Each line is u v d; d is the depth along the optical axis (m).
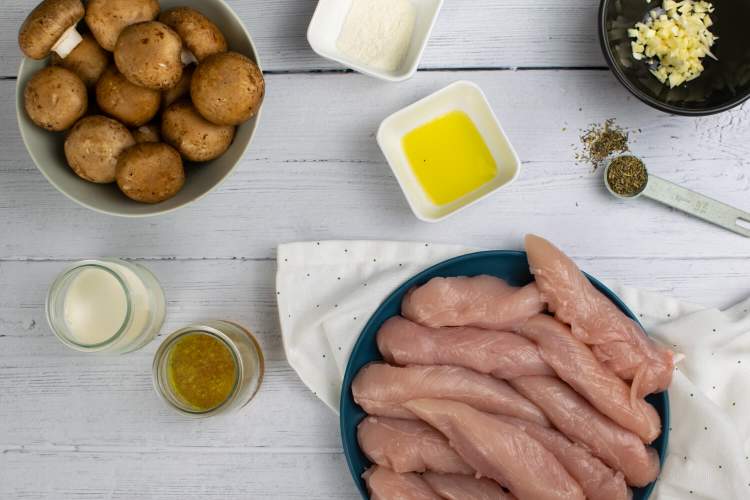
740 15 0.73
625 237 0.76
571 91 0.76
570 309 0.70
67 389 0.77
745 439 0.73
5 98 0.76
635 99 0.76
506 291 0.71
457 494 0.71
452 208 0.74
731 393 0.73
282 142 0.77
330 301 0.76
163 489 0.77
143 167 0.64
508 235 0.76
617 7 0.72
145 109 0.65
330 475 0.77
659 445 0.71
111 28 0.63
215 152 0.67
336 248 0.75
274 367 0.77
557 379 0.71
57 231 0.77
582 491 0.69
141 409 0.77
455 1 0.76
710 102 0.74
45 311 0.74
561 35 0.76
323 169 0.77
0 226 0.77
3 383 0.77
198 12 0.66
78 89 0.64
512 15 0.76
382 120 0.76
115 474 0.77
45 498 0.77
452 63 0.76
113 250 0.77
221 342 0.71
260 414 0.77
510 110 0.76
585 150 0.76
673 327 0.74
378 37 0.74
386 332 0.73
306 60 0.76
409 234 0.76
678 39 0.73
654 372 0.69
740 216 0.74
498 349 0.71
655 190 0.74
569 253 0.76
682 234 0.76
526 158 0.76
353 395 0.72
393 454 0.71
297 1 0.76
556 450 0.70
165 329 0.77
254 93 0.64
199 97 0.64
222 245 0.77
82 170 0.65
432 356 0.72
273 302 0.77
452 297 0.71
